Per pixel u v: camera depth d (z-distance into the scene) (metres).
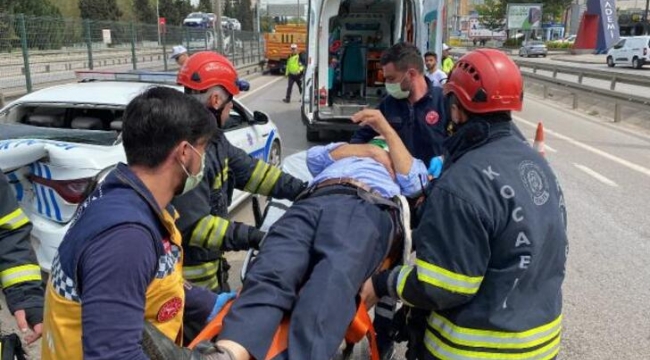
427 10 8.77
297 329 1.70
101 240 1.28
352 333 1.91
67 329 1.38
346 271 1.85
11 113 4.64
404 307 2.26
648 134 10.94
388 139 2.63
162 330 1.53
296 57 15.90
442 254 1.64
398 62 3.29
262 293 1.75
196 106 1.44
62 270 1.35
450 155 1.86
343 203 2.15
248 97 17.70
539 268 1.69
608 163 8.28
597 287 4.19
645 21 58.16
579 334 3.53
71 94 4.66
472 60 1.77
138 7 66.94
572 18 76.56
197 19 42.69
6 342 1.76
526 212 1.63
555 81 16.23
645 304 3.93
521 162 1.71
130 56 16.98
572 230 5.43
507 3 63.28
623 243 5.08
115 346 1.23
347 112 9.45
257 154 6.12
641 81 12.72
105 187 1.42
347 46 10.27
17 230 1.96
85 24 13.94
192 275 2.55
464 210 1.61
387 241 2.17
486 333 1.71
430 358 1.86
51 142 3.44
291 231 2.02
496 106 1.71
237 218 5.64
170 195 1.47
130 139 1.39
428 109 3.38
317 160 2.74
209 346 1.53
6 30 10.58
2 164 3.16
